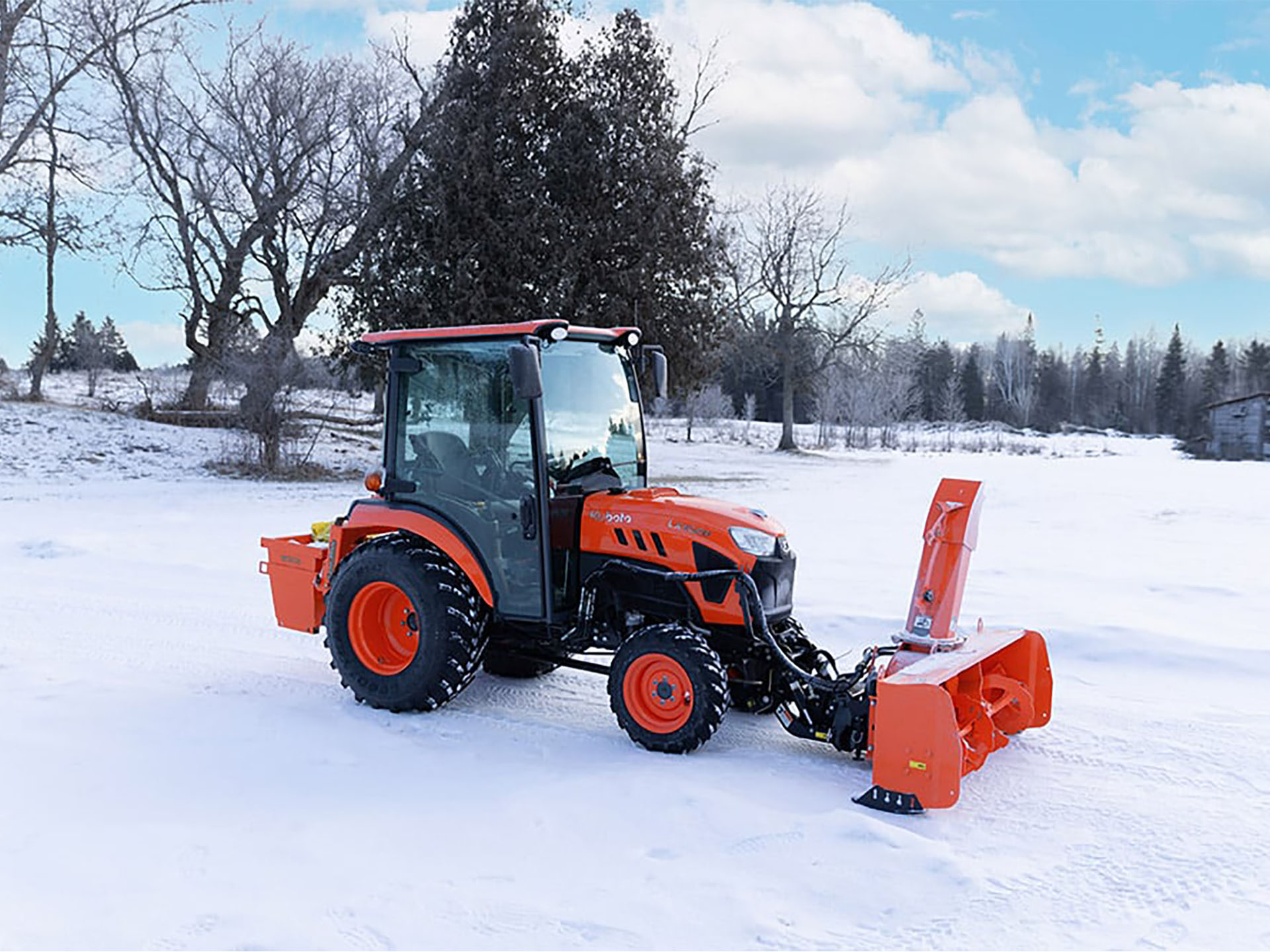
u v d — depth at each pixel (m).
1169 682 6.59
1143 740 5.47
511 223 21.30
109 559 10.70
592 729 5.60
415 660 5.63
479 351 5.61
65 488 18.53
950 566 5.05
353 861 3.87
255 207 24.25
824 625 7.95
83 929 3.33
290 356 22.81
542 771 4.84
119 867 3.78
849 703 4.88
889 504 17.88
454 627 5.60
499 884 3.70
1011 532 13.57
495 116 21.91
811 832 4.11
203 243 24.80
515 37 22.12
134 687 6.19
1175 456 42.28
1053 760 5.18
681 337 23.20
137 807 4.36
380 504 6.12
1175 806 4.58
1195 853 4.08
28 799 4.41
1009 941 3.37
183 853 3.91
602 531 5.51
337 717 5.66
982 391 84.19
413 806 4.41
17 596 8.88
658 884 3.71
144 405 27.97
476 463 5.65
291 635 7.65
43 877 3.69
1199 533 13.40
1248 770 5.04
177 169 24.58
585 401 5.79
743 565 5.17
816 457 35.72
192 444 24.39
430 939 3.31
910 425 60.41
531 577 5.51
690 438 43.25
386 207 22.27
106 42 23.66
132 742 5.18
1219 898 3.69
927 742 4.32
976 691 5.13
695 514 5.33
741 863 3.88
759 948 3.30
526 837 4.10
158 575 9.91
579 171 21.91
